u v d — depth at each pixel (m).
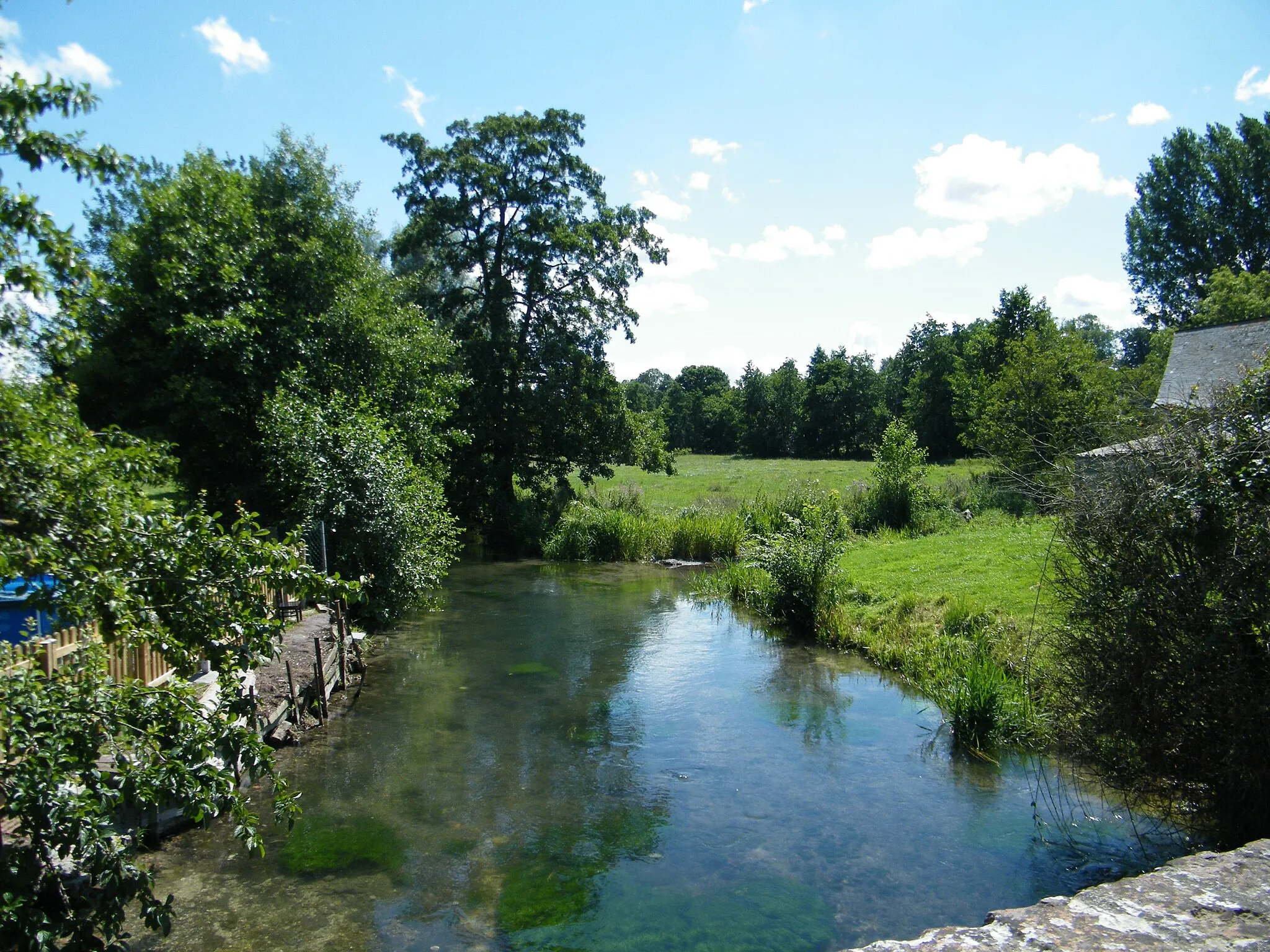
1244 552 5.68
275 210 20.08
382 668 14.37
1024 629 12.58
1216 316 39.19
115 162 5.10
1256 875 3.53
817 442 84.75
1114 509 6.44
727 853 7.52
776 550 17.83
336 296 19.98
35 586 4.94
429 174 31.14
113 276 17.47
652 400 115.62
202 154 19.59
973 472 31.83
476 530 32.12
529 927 6.29
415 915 6.46
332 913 6.47
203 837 7.81
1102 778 7.18
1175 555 6.12
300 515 15.91
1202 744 6.13
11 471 4.77
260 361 17.88
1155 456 6.30
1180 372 20.30
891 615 15.69
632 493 33.25
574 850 7.58
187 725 5.09
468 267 32.22
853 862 7.29
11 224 4.85
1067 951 2.93
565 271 31.55
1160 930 3.07
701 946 6.02
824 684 13.23
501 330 32.16
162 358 17.11
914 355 85.12
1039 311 48.59
